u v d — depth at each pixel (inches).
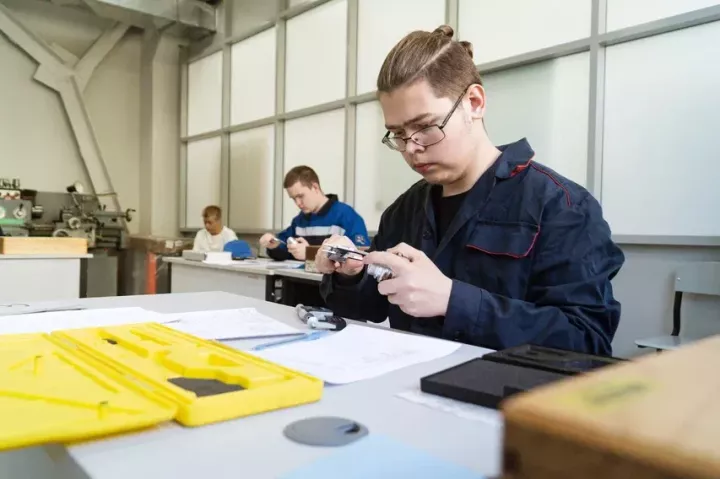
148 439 16.9
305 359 27.6
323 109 150.9
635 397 9.1
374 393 22.2
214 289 114.2
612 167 94.7
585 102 98.3
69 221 153.3
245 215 181.5
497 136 112.7
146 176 203.6
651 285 89.0
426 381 22.1
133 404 18.0
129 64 204.1
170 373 22.3
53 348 26.3
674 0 86.7
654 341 76.7
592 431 7.8
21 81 177.8
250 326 37.5
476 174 43.4
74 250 122.3
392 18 133.3
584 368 23.0
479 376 22.4
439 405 20.6
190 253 122.1
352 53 142.2
